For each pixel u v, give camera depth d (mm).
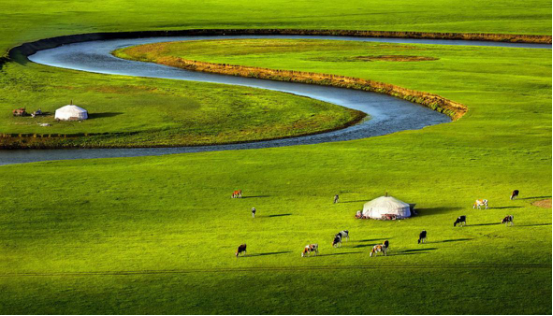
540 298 45312
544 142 92062
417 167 80062
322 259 52156
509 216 58312
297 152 88688
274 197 69375
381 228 58906
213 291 47250
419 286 47312
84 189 72375
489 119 107438
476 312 43844
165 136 101938
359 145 92375
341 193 70438
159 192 71312
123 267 51375
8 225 61250
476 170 78188
